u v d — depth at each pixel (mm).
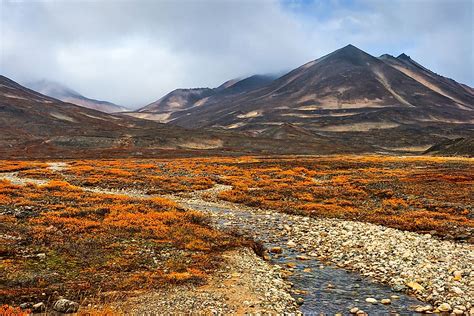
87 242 21281
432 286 17594
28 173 67250
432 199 41469
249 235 27484
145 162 106875
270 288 16719
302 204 40062
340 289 17562
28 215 26281
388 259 21609
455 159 114375
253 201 41844
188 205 40812
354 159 120750
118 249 20625
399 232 27828
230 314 13867
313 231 28797
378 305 15773
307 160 113562
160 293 15375
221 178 67062
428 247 23625
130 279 16438
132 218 27922
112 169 77188
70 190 43000
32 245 19969
